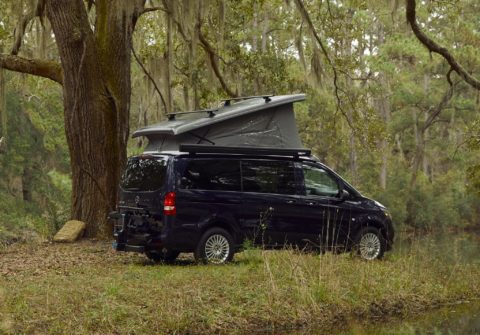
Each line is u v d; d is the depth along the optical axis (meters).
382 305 11.26
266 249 13.61
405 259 13.62
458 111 55.31
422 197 51.47
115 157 18.36
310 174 14.10
